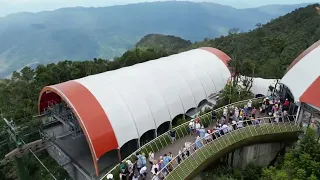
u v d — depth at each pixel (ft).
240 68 134.10
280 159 92.84
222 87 142.92
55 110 112.16
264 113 104.47
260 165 95.81
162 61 139.54
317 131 85.30
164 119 109.91
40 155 112.68
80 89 98.37
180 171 75.00
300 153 68.23
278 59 202.49
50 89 101.19
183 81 126.11
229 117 99.30
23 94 154.71
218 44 338.54
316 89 89.15
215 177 82.43
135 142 105.50
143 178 73.92
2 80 183.83
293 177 62.80
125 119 96.53
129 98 103.40
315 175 62.34
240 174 87.20
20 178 99.19
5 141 108.58
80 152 99.86
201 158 80.23
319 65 95.81
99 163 93.35
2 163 97.76
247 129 90.89
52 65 186.91
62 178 98.58
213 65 148.15
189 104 122.62
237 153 92.07
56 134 112.27
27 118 122.62
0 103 142.31
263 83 136.67
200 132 89.10
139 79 115.65
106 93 100.89
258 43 285.84
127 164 75.92
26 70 186.50
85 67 191.31
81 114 89.04
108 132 90.63
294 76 101.50
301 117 92.99
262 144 93.45
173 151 87.15
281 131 91.50
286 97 106.73
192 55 153.79
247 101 110.22
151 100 108.68
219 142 85.51
